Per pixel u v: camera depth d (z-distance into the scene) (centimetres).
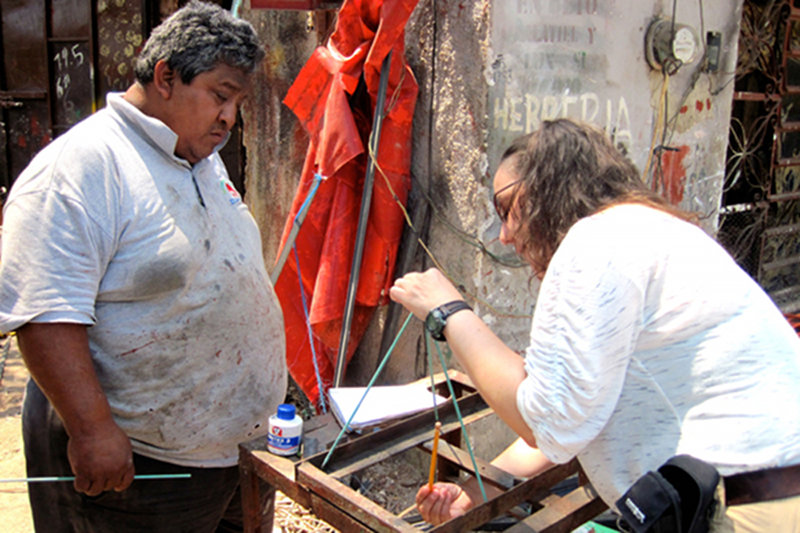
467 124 286
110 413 159
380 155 298
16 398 396
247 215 196
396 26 273
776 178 512
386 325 328
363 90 310
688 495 123
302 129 383
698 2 348
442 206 304
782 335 132
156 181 164
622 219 129
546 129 141
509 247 301
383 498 300
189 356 171
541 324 129
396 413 175
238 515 215
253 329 186
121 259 160
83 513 178
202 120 165
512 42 279
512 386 135
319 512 145
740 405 124
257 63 169
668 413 128
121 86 566
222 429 181
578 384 121
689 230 134
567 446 125
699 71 358
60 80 606
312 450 163
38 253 150
